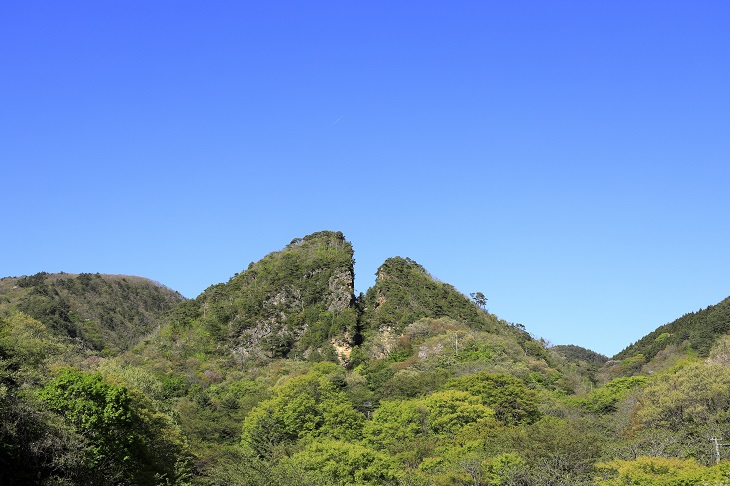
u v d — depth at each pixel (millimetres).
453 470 85250
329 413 114062
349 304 192875
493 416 112438
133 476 64812
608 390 136000
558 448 84750
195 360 171125
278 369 165625
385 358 172750
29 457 51719
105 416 62500
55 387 62531
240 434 116938
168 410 102625
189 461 83500
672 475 70125
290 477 70562
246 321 186000
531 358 172375
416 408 115062
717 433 84312
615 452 87000
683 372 108750
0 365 61688
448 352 166000
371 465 84500
